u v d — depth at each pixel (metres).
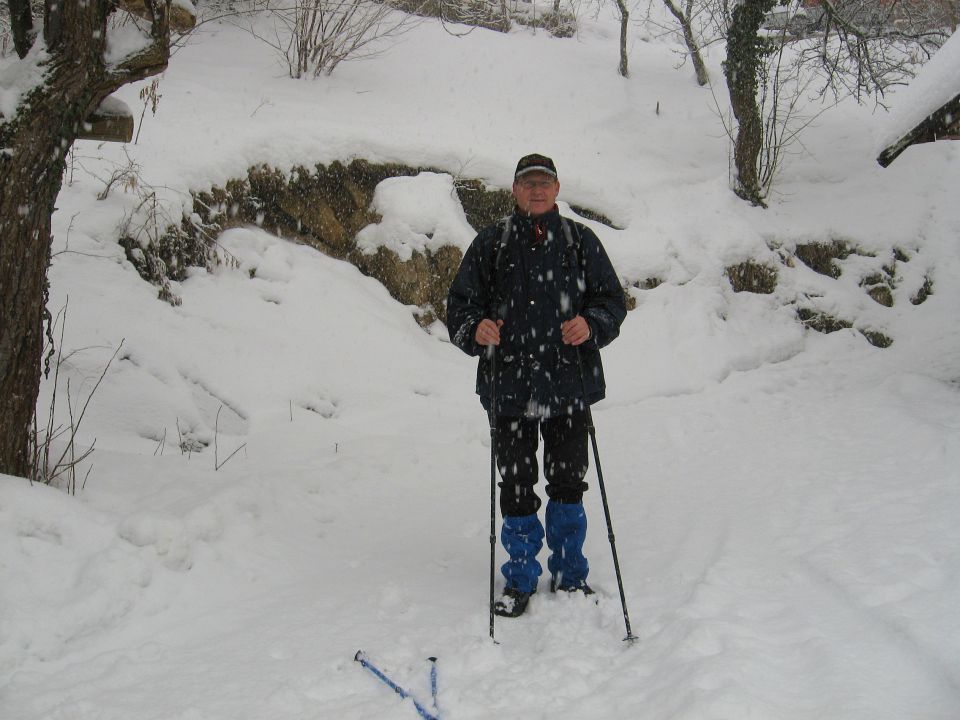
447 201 9.20
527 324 3.89
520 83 12.20
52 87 3.95
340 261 9.02
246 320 7.56
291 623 3.71
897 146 6.55
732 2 12.76
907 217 10.39
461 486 5.88
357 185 9.23
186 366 6.76
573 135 11.01
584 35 15.25
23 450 4.25
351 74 11.45
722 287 9.45
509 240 3.97
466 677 3.23
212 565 4.11
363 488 5.70
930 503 4.75
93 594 3.60
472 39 13.24
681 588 3.97
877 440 6.25
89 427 5.67
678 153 11.13
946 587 3.61
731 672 2.99
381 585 4.14
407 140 9.51
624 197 9.97
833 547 4.26
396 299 8.87
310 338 7.71
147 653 3.41
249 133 8.80
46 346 6.19
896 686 2.89
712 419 7.34
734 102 10.16
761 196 10.32
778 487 5.48
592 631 3.60
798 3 10.80
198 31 11.65
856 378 8.38
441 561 4.53
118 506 4.41
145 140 8.40
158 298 7.23
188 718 2.91
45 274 4.23
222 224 8.34
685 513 5.18
